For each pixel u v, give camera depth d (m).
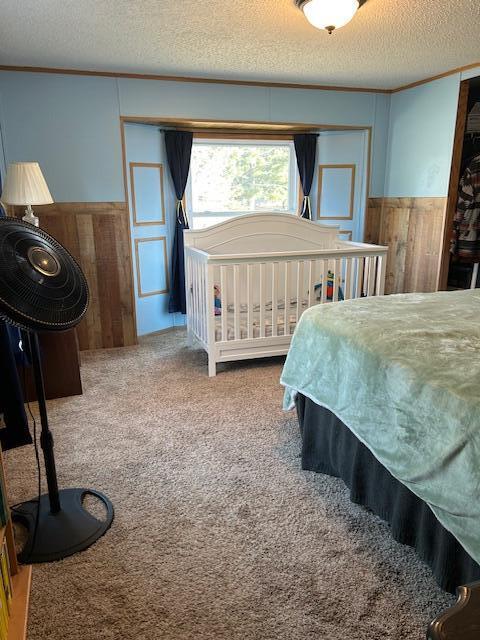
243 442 2.46
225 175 4.72
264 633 1.35
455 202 4.11
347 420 1.81
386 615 1.41
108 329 4.19
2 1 2.39
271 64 3.63
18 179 3.00
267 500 1.98
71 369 3.06
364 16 2.66
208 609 1.43
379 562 1.63
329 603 1.46
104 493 2.02
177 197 4.52
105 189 3.99
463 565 1.37
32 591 1.51
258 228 4.03
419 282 4.51
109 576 1.57
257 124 4.30
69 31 2.86
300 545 1.71
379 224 4.95
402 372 1.55
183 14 2.60
